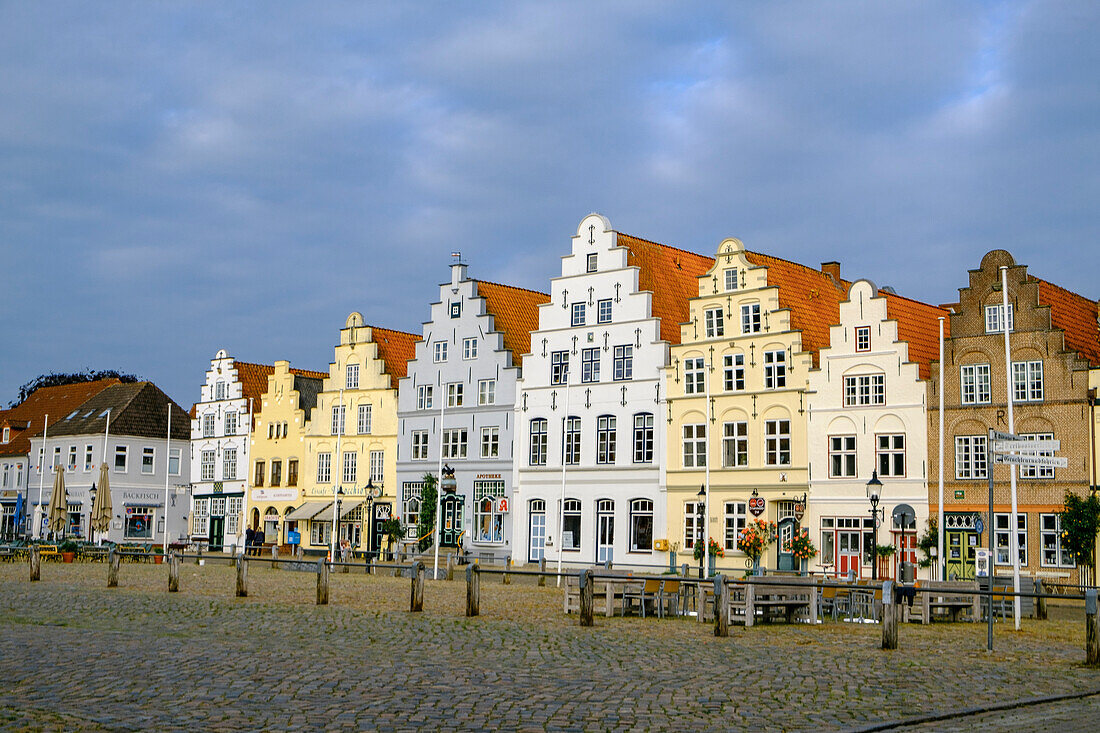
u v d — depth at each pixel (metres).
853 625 30.91
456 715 15.76
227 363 91.00
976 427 51.78
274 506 85.38
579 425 66.81
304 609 32.53
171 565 39.31
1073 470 49.19
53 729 14.21
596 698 17.34
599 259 66.69
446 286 75.06
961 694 18.34
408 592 41.03
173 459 100.31
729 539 59.50
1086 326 55.19
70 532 98.31
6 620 28.23
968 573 51.31
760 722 15.66
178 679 18.52
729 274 61.00
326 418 82.25
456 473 72.81
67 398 108.12
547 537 67.19
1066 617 36.41
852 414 55.56
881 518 54.09
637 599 33.56
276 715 15.53
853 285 56.09
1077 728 15.27
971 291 52.47
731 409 60.09
